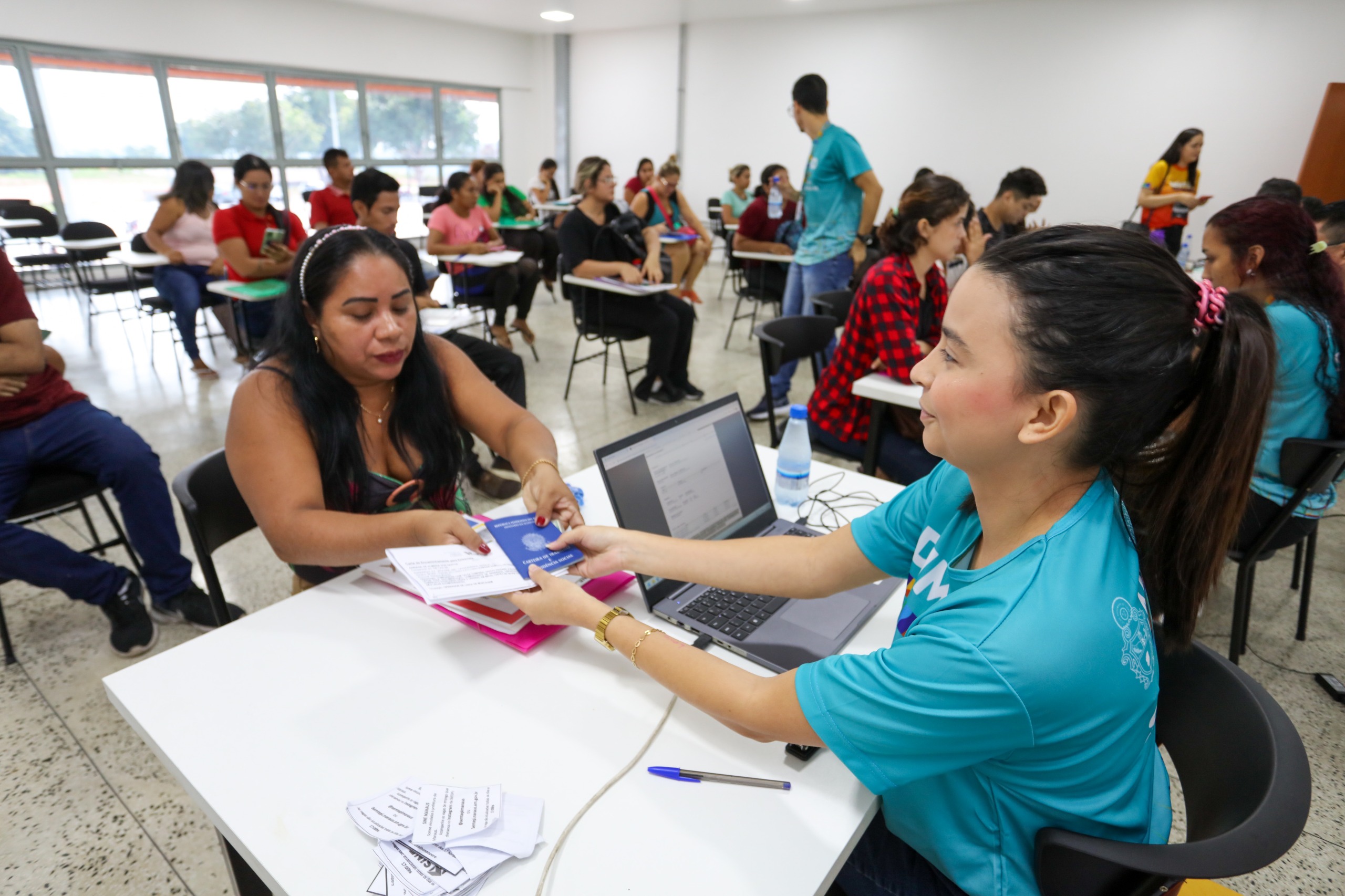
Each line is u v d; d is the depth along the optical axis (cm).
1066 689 58
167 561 197
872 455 216
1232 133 633
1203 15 621
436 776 76
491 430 148
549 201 842
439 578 92
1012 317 57
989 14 711
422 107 919
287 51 762
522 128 1042
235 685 88
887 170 805
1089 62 677
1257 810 66
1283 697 185
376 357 118
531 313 611
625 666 93
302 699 86
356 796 73
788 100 850
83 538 244
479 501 278
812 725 66
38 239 560
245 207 388
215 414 354
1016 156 732
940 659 60
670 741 82
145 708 84
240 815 71
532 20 880
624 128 982
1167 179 545
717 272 865
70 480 186
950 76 745
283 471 116
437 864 65
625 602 108
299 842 69
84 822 143
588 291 375
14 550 175
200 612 198
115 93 667
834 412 232
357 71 826
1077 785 66
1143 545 68
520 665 93
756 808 74
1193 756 84
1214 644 205
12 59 604
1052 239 58
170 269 413
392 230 327
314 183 835
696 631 100
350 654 94
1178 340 56
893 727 62
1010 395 58
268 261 378
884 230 215
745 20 848
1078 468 62
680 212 580
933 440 66
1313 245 168
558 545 104
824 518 138
